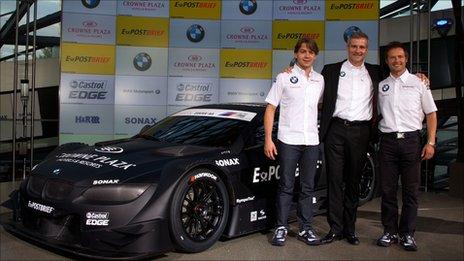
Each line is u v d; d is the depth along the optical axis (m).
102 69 7.38
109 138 7.46
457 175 6.16
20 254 3.49
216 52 7.51
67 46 7.30
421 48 8.23
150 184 3.30
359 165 3.85
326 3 7.39
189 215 3.52
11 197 4.02
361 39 3.72
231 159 3.80
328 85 3.84
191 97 7.52
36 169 3.71
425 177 6.67
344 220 3.95
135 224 3.19
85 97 7.37
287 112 3.80
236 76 7.53
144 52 7.44
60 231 3.35
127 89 7.45
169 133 4.41
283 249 3.74
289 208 3.87
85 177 3.35
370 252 3.71
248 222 3.91
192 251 3.51
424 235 4.24
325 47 7.41
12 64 9.41
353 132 3.77
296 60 3.82
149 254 3.23
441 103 8.12
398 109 3.71
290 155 3.78
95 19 7.33
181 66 7.50
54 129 9.41
